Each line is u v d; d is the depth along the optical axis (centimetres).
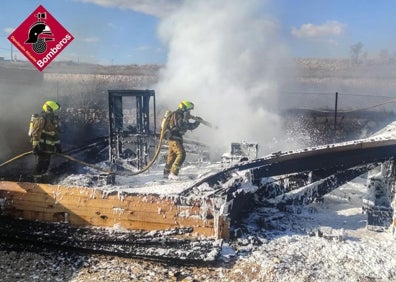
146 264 481
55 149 744
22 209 573
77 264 483
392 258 502
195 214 521
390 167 619
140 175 832
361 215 670
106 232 529
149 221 533
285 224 614
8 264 486
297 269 468
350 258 501
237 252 502
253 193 649
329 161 644
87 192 552
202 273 461
